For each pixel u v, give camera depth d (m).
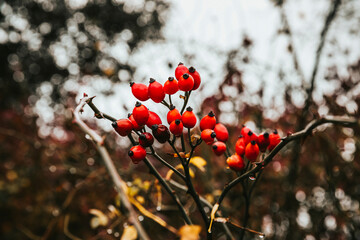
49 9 7.70
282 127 3.16
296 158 2.75
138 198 1.57
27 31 7.80
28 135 4.21
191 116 0.98
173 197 1.14
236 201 2.86
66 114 3.58
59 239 3.49
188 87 0.99
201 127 1.04
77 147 3.56
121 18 6.56
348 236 2.93
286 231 2.95
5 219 3.83
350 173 2.91
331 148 2.56
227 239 1.44
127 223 1.57
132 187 1.58
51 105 6.16
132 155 0.96
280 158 3.17
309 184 3.20
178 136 0.99
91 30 6.82
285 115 3.21
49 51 7.54
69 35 7.10
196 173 2.63
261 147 1.06
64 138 3.60
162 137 0.95
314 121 0.98
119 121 0.95
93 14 6.95
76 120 0.91
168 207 2.23
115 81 3.58
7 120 4.21
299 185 3.23
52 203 3.64
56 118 4.11
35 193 3.71
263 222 3.03
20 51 7.95
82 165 3.29
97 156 2.87
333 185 2.57
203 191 2.60
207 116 1.03
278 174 3.18
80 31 6.89
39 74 7.58
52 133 3.98
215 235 1.64
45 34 7.65
